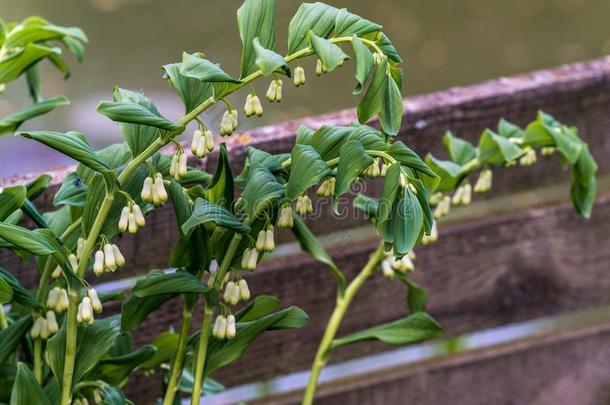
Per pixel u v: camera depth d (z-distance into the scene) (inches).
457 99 94.7
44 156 150.2
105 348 80.3
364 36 77.7
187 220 76.8
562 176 99.3
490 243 99.0
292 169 77.0
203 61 74.2
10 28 90.0
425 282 98.7
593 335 103.3
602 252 101.3
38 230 77.1
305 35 76.2
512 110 95.9
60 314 84.9
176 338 85.9
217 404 112.5
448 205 88.3
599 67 97.3
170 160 81.0
